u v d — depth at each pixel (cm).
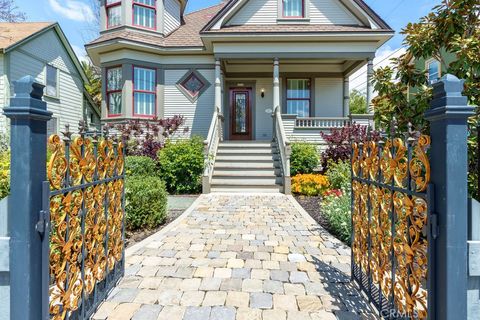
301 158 874
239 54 983
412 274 165
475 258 136
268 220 501
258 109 1189
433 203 142
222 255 337
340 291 255
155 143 925
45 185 153
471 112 133
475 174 277
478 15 309
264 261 320
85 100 1445
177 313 220
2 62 969
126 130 912
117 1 1091
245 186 799
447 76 139
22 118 143
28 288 142
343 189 529
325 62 1145
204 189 771
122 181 285
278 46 980
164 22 1159
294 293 251
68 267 179
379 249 213
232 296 245
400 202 180
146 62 1077
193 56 1109
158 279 276
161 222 486
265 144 952
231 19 1045
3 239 145
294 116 993
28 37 1041
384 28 948
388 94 355
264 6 1054
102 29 1113
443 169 136
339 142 845
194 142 885
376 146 217
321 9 1049
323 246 370
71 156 187
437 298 140
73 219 184
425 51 326
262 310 224
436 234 140
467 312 139
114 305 231
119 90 1063
